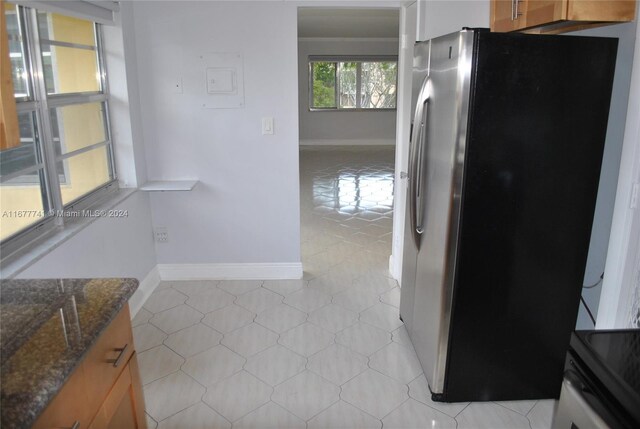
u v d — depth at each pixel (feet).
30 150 7.36
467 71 6.11
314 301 10.85
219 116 10.91
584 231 6.79
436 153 7.04
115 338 4.76
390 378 8.15
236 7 10.37
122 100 10.09
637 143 5.67
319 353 8.86
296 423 7.10
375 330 9.66
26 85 7.25
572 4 5.55
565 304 7.07
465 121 6.25
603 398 4.17
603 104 6.37
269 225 11.65
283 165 11.27
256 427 7.02
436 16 9.32
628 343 4.62
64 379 3.61
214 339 9.28
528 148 6.40
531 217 6.64
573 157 6.50
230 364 8.50
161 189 10.55
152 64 10.57
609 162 6.77
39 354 3.84
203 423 7.09
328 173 25.98
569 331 7.19
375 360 8.65
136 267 10.44
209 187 11.33
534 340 7.20
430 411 7.34
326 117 35.86
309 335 9.46
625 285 5.99
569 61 6.19
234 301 10.81
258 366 8.45
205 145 11.07
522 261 6.81
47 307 4.60
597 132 6.46
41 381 3.52
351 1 10.36
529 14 6.33
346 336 9.43
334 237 15.40
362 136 36.37
